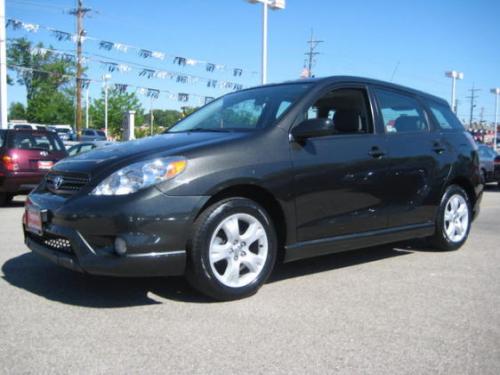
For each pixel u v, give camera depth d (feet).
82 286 14.71
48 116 225.97
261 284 14.01
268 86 17.56
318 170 14.88
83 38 70.49
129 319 12.18
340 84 16.52
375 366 9.87
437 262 18.25
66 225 12.75
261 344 10.81
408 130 18.19
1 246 19.97
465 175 19.90
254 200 14.39
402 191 17.35
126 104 219.61
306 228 14.79
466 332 11.62
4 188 33.24
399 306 13.34
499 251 20.25
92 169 13.12
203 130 16.06
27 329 11.53
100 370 9.60
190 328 11.65
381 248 20.51
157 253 12.36
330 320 12.25
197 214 12.88
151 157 12.93
